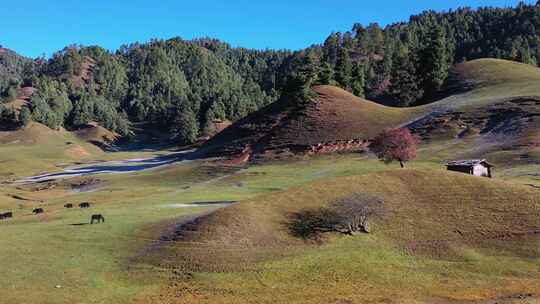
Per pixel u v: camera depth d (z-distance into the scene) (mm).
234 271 43562
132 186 104125
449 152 91750
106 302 37969
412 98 169500
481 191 55594
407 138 72625
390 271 43531
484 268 43594
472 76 156375
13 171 150250
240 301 38156
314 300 38000
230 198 71500
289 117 139375
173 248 47469
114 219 57844
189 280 42219
